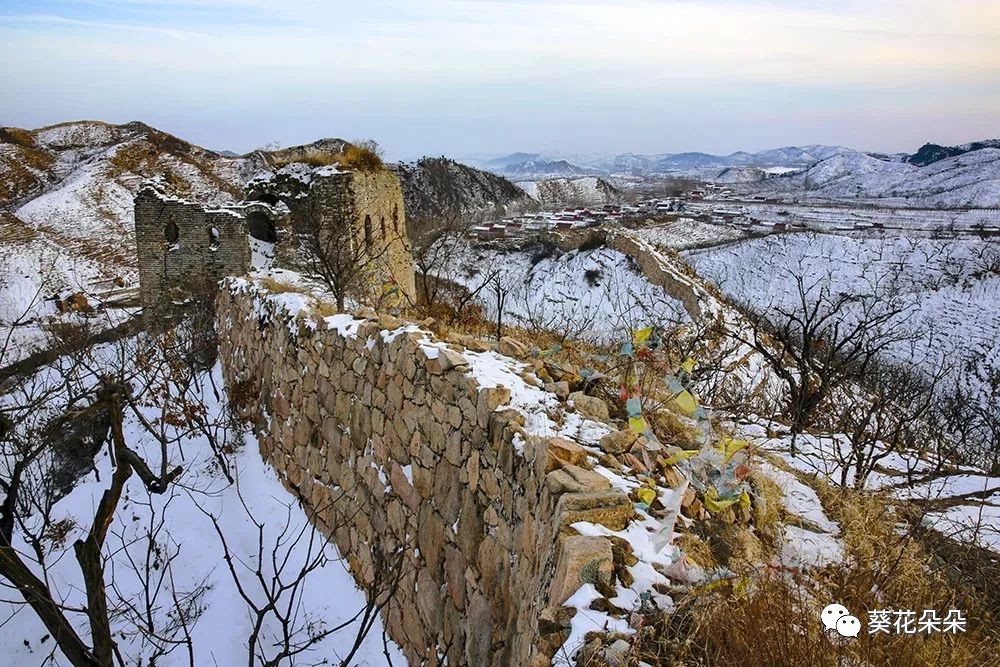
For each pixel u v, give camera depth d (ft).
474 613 15.88
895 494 18.84
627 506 12.30
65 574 26.25
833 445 23.66
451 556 17.33
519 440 14.49
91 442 36.42
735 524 13.53
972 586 12.92
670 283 95.14
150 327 63.16
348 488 24.06
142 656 21.09
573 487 12.49
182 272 67.77
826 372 35.45
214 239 67.46
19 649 23.54
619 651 9.32
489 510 15.53
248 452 34.24
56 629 14.42
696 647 9.58
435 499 18.30
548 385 18.48
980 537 15.44
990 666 9.94
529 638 11.73
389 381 21.03
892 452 24.77
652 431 16.98
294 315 29.58
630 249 116.57
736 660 9.13
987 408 70.54
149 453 34.58
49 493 29.04
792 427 25.91
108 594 24.43
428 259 112.06
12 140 205.98
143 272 68.28
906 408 44.93
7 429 21.01
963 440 49.32
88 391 25.04
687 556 11.60
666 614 10.03
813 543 14.19
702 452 14.90
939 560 14.16
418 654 19.19
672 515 11.75
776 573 11.47
